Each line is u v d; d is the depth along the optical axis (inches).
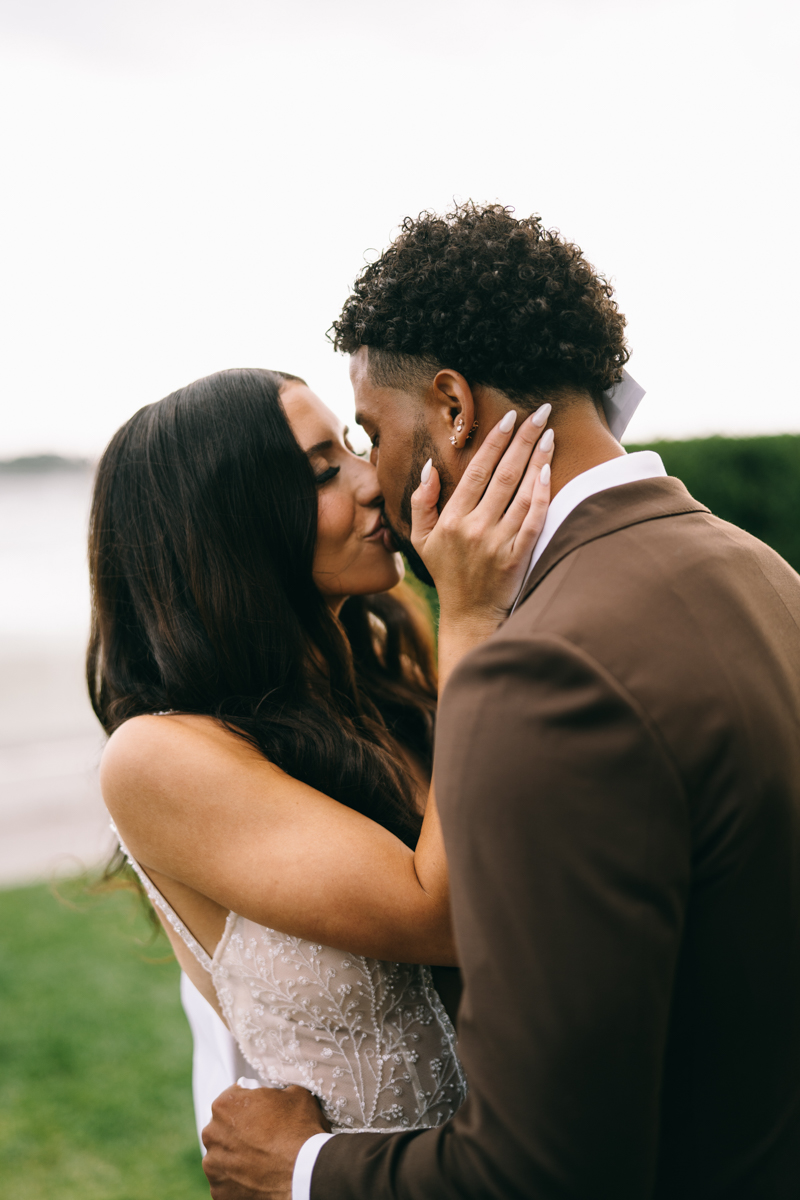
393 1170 36.3
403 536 49.4
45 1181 108.0
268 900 45.6
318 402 59.4
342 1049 48.5
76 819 273.3
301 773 52.2
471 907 30.2
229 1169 44.4
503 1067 29.2
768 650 34.6
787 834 32.0
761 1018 32.5
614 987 27.9
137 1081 129.9
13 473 1256.8
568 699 29.7
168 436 57.4
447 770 31.4
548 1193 28.9
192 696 56.0
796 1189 34.5
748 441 216.1
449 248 42.3
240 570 56.3
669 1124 33.3
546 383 42.0
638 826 28.8
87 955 176.1
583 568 35.3
